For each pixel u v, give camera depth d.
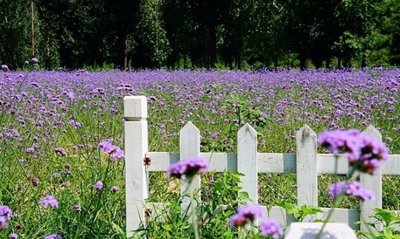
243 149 3.77
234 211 3.51
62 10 46.00
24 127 6.81
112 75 17.81
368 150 1.78
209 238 3.49
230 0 45.00
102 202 4.21
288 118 7.78
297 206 3.51
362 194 2.13
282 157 3.75
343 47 33.50
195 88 12.30
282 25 36.91
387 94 9.73
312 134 3.67
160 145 6.36
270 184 4.93
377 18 34.50
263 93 11.33
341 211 3.71
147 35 49.38
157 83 13.23
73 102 10.16
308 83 12.48
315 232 1.83
